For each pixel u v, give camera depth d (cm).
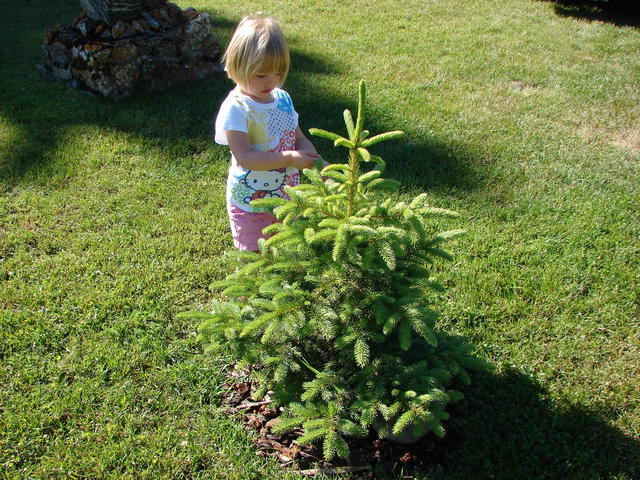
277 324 208
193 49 612
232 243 367
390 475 231
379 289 223
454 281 336
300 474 231
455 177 447
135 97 566
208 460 235
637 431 249
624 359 287
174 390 265
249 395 267
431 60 711
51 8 900
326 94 591
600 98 614
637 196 426
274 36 224
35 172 433
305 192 228
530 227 388
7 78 603
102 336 292
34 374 266
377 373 221
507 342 298
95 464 229
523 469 231
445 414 209
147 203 406
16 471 224
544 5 1000
